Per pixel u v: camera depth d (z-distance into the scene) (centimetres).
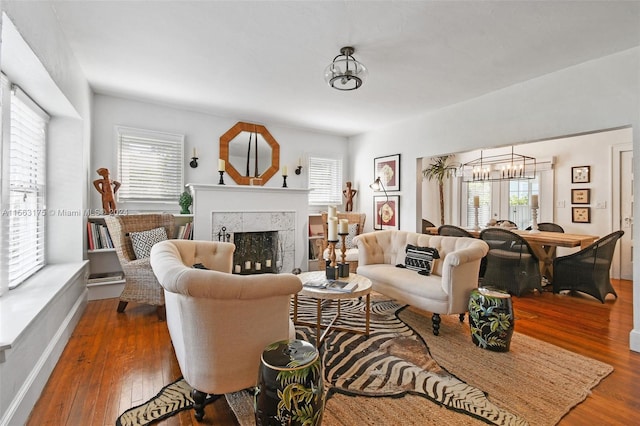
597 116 284
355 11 222
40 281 250
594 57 283
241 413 171
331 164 603
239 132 497
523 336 277
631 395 189
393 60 295
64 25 242
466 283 280
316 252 548
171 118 443
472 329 258
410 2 211
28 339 176
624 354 242
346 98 402
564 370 217
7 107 220
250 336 159
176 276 147
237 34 254
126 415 169
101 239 362
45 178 307
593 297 399
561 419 168
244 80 348
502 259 402
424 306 289
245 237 473
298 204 500
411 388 195
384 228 539
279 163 539
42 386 191
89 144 365
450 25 238
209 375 156
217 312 151
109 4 216
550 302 378
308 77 339
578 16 224
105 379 203
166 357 233
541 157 576
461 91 370
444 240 340
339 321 310
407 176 495
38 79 224
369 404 179
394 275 327
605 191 504
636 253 252
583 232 526
